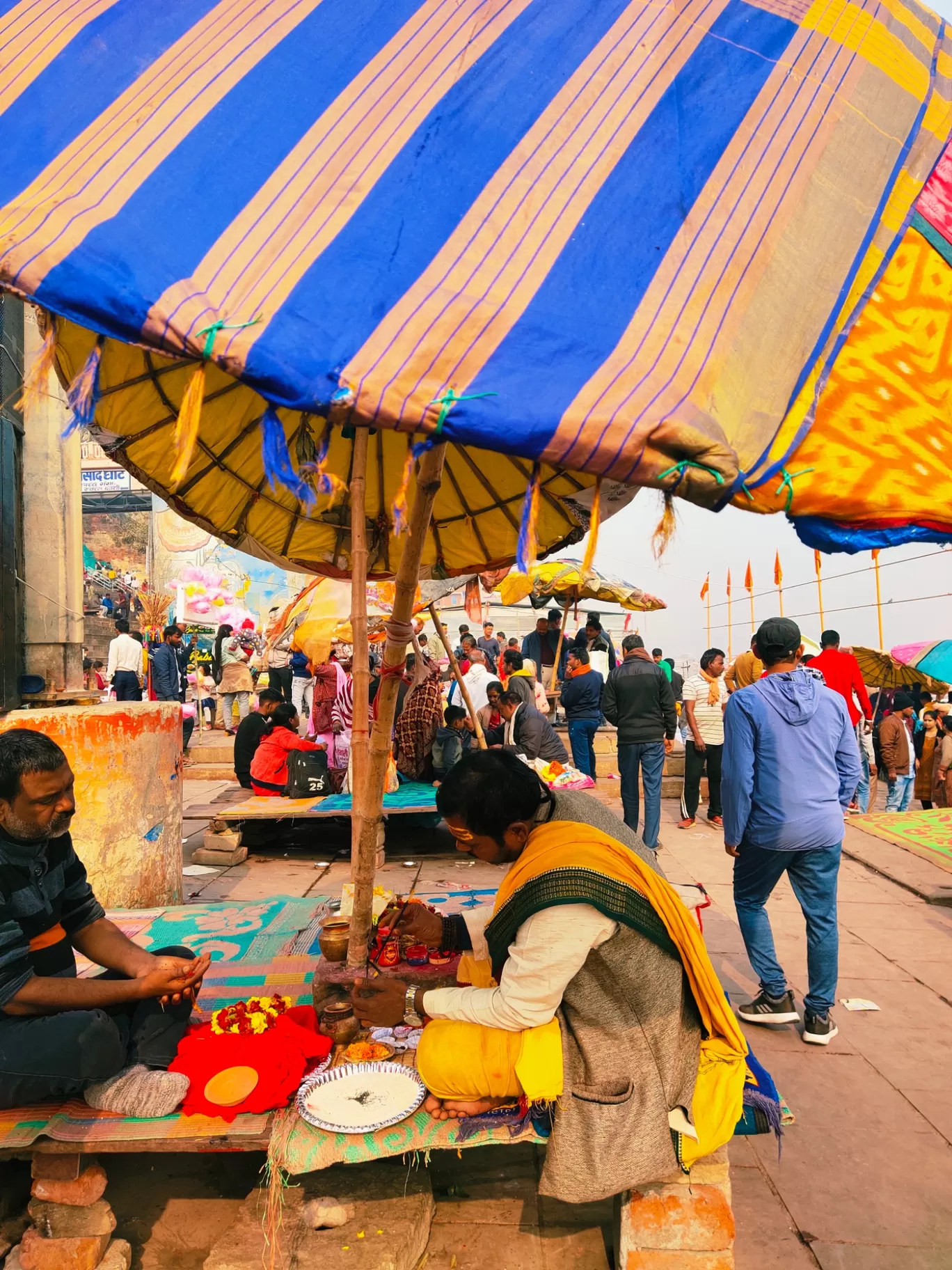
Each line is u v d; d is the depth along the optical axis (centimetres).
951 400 157
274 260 154
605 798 917
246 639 1428
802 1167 284
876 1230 252
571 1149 213
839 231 170
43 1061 229
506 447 140
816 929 368
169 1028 259
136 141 167
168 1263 240
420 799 700
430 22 198
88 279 144
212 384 303
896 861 661
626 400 143
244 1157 290
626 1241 226
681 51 195
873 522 150
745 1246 245
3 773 227
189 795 962
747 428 146
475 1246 244
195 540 2148
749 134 182
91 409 148
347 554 380
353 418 140
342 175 168
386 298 151
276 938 374
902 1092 331
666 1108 219
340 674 802
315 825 810
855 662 807
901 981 440
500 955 235
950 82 196
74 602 589
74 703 564
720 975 444
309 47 191
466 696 511
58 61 180
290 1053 254
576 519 351
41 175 161
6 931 234
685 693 808
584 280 160
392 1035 275
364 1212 240
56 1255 228
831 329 159
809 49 195
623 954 221
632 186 174
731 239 167
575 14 201
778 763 361
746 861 380
